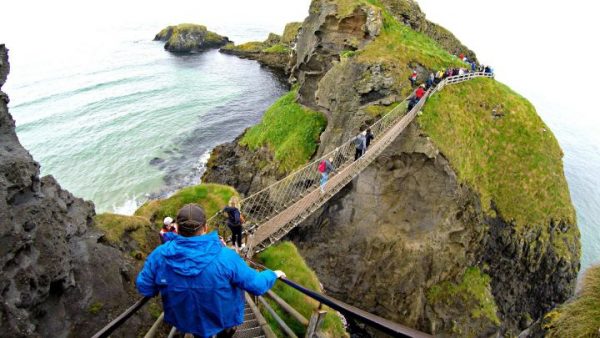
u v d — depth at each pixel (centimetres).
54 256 695
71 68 8262
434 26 5212
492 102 3956
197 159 4831
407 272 3189
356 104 3525
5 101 776
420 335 278
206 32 10656
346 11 3919
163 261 397
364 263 3256
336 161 3250
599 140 7969
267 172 3984
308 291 463
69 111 5959
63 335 674
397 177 3241
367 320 332
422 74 3797
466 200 3303
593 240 4659
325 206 3350
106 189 4175
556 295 3678
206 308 393
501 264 3528
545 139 3956
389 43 3859
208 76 8144
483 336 3203
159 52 10112
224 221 1870
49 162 4581
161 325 819
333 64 3938
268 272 440
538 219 3581
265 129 4434
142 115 5941
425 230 3195
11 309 568
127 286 869
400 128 2911
